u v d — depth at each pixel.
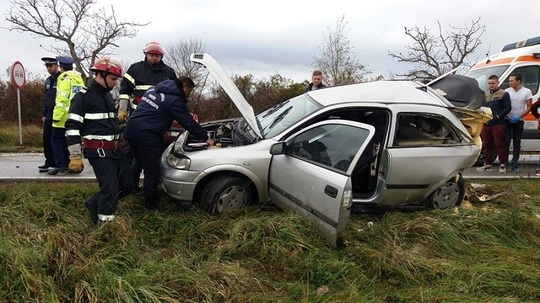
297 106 5.21
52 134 6.23
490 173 7.45
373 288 3.43
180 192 4.56
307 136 4.43
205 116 14.13
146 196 4.76
